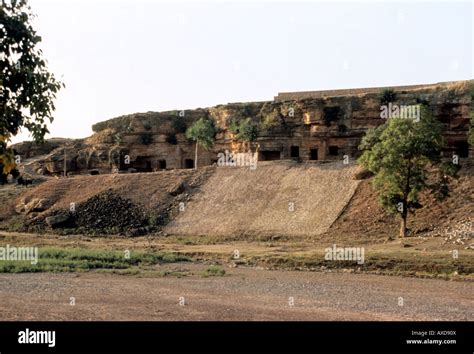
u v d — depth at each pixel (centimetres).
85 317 2420
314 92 10625
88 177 9819
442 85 9094
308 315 2611
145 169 11538
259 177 8912
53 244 6688
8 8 1289
